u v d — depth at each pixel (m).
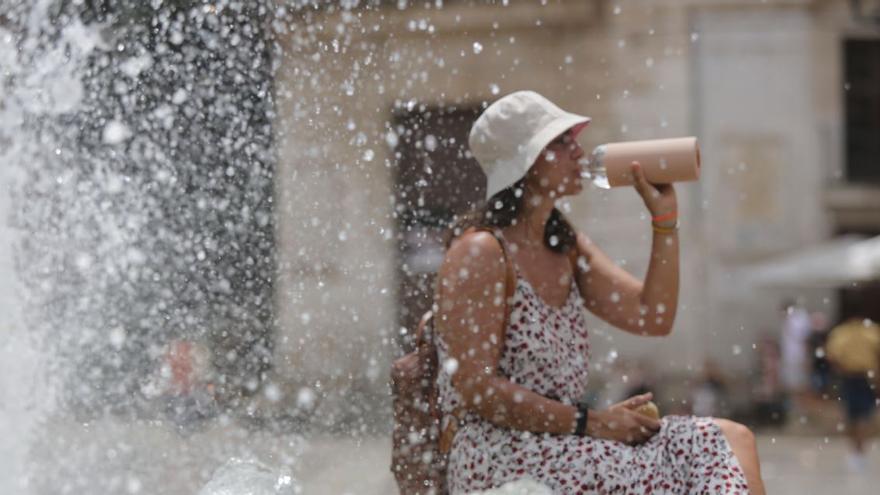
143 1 8.16
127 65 8.09
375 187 11.97
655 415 5.00
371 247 10.98
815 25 26.31
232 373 7.50
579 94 24.28
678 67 24.81
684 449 4.79
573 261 5.41
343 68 10.09
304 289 9.05
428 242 11.87
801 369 22.06
